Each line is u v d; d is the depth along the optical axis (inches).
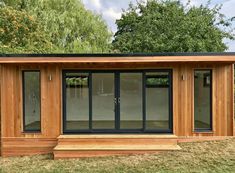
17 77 320.8
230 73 326.6
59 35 746.2
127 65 323.6
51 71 323.0
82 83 326.0
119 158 286.0
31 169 260.1
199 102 326.6
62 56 299.4
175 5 776.9
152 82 325.4
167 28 728.3
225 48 716.7
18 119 321.4
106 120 326.0
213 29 687.1
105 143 309.1
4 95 321.1
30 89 323.6
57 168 261.0
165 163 263.7
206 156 278.5
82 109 326.0
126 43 836.0
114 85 325.7
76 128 325.4
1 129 319.9
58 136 319.3
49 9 753.6
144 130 323.0
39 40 683.4
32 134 321.4
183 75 323.9
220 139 326.3
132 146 302.0
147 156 286.8
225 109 326.6
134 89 326.0
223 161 264.8
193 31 673.6
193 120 324.2
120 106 326.3
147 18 785.6
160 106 325.7
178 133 323.9
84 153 294.7
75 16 778.8
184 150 297.4
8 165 277.1
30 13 719.7
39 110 323.6
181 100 324.5
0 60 299.4
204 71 327.9
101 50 792.3
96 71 325.7
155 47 701.9
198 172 239.8
